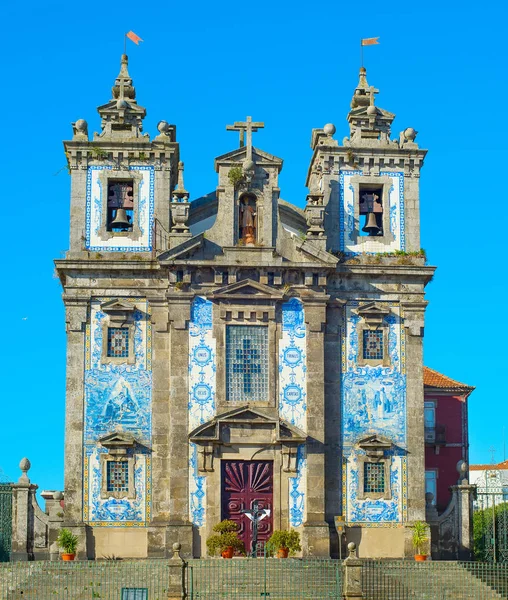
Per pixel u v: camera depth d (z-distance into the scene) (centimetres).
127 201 5653
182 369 5391
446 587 4675
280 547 5181
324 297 5488
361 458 5444
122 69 5834
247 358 5431
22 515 5334
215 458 5334
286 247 5534
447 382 7369
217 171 5591
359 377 5506
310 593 4453
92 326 5459
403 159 5747
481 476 8062
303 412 5406
